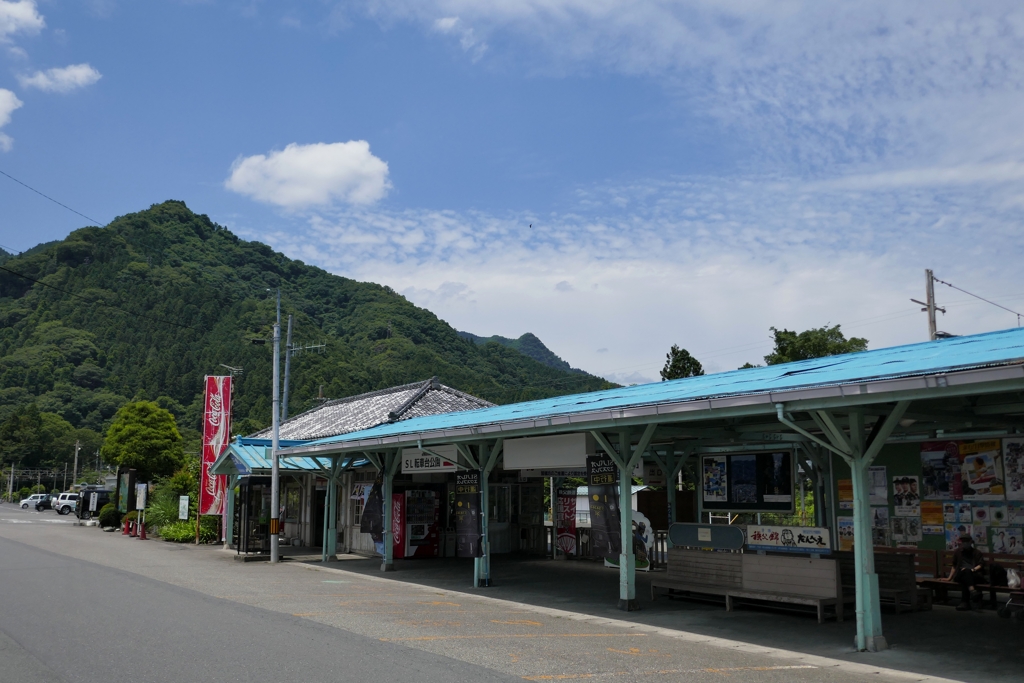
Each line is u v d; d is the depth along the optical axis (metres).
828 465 14.82
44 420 103.88
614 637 10.38
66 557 21.61
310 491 27.67
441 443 16.25
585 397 16.16
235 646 9.07
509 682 7.46
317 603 13.27
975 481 13.09
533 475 22.05
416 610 12.62
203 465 29.36
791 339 34.47
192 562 21.48
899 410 9.21
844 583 12.73
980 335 11.51
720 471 16.33
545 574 18.59
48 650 8.77
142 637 9.62
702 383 13.59
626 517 12.82
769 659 9.02
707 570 13.45
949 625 11.19
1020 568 12.37
